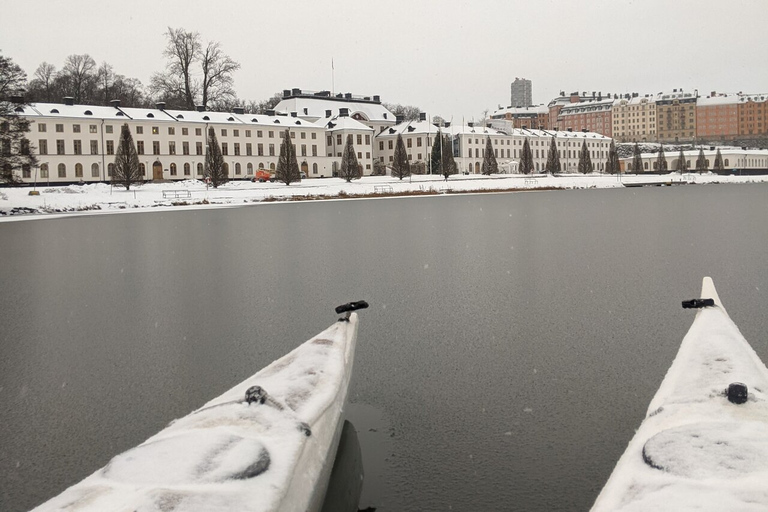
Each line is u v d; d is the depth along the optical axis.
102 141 91.31
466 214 39.16
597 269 15.88
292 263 18.25
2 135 49.31
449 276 15.29
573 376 7.64
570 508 4.65
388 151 127.25
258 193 68.44
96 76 124.19
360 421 6.31
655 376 7.58
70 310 12.34
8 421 6.61
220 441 3.82
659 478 3.38
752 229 26.02
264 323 10.81
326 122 122.12
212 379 7.88
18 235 30.95
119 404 7.07
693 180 107.75
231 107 130.12
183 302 12.83
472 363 8.25
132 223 37.88
